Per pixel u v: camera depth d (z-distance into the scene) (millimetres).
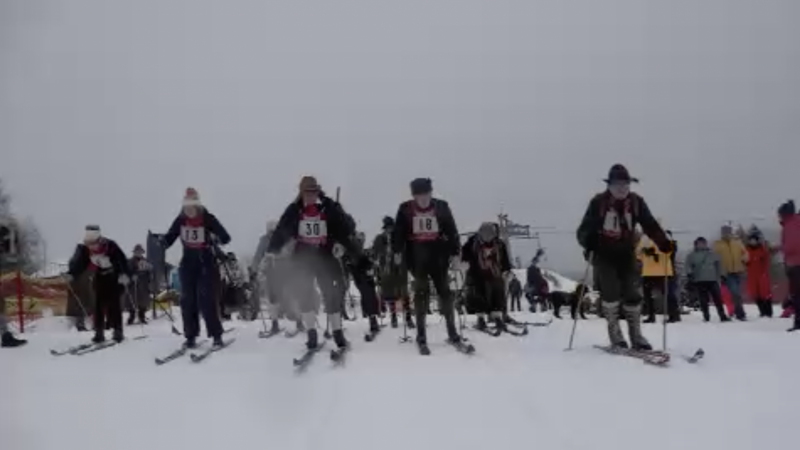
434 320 12180
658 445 3719
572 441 3814
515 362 6480
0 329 8945
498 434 3986
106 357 7602
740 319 12148
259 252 10375
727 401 4652
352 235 7957
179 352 7539
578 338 8477
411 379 5668
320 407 4758
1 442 4062
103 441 4051
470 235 10023
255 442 3947
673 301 11781
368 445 3832
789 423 4078
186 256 8047
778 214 9766
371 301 9992
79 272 9047
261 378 5918
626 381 5383
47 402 5137
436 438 3938
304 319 7543
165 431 4242
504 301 9906
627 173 6762
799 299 9414
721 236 12328
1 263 9344
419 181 7445
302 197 7359
